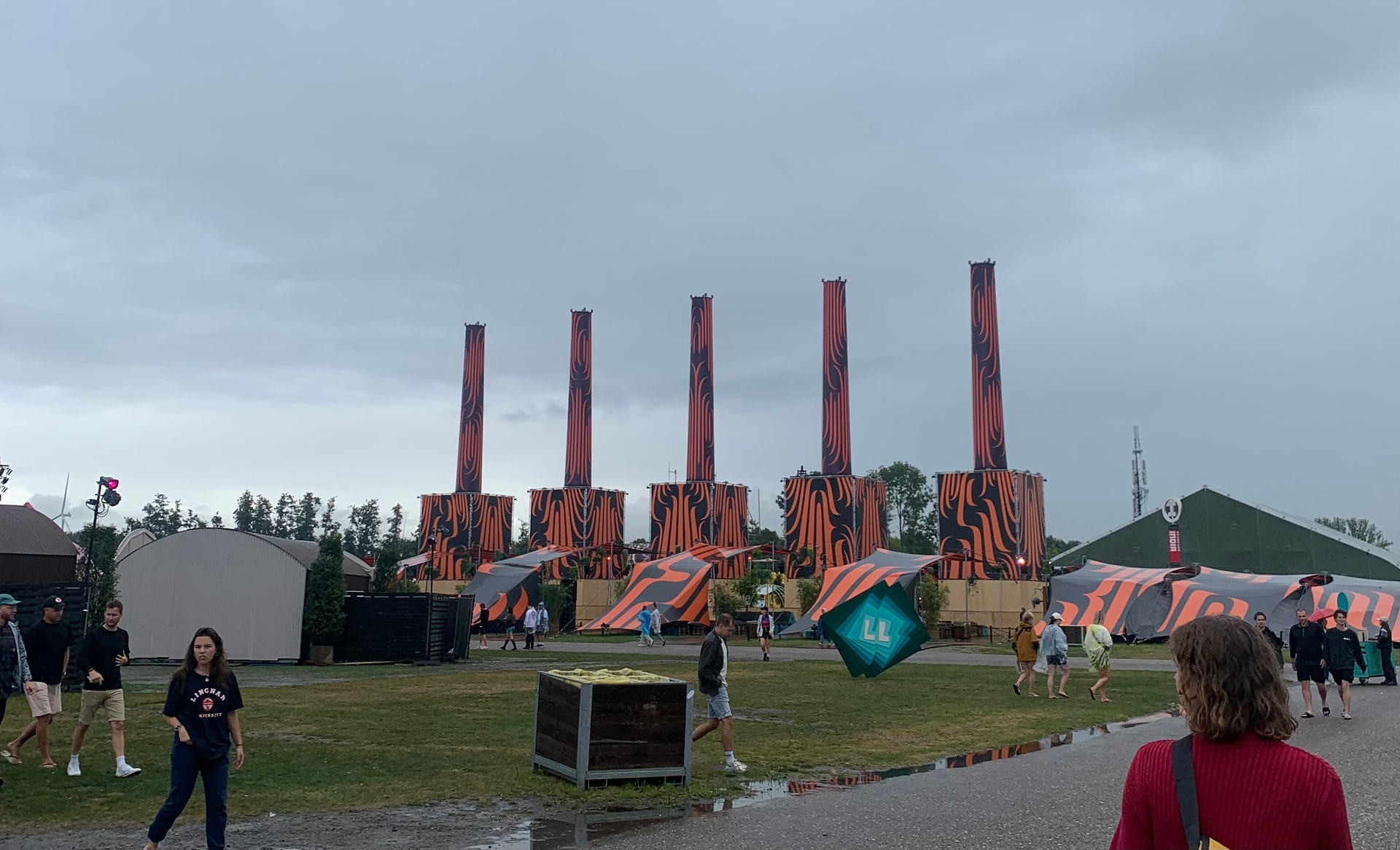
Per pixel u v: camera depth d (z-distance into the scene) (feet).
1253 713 8.83
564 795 31.96
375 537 402.11
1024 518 192.85
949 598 176.86
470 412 255.29
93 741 42.75
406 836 26.61
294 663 94.53
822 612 129.18
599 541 236.43
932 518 422.82
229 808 29.68
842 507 204.74
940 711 56.65
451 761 38.29
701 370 232.73
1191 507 184.96
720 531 222.89
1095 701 63.31
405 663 95.86
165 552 96.27
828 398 215.10
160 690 66.54
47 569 96.17
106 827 27.12
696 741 44.50
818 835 26.76
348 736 45.03
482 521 248.32
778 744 43.70
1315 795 8.54
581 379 245.65
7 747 39.32
